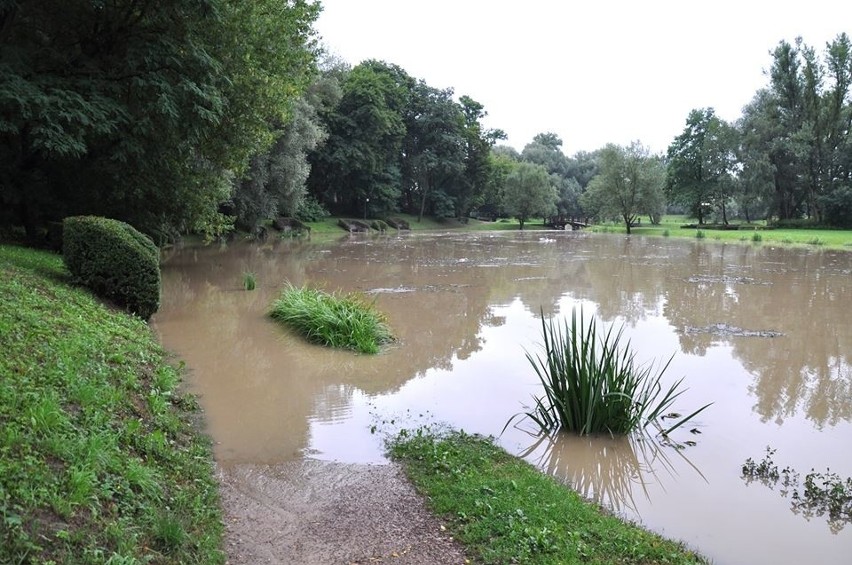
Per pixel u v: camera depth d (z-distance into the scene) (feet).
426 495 15.87
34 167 46.68
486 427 21.86
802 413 23.79
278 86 55.01
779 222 167.53
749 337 36.27
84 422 14.32
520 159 343.46
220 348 31.40
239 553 12.69
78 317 24.13
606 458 19.57
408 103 210.18
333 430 20.98
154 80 40.16
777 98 171.32
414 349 32.99
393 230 188.85
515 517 14.20
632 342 34.81
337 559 12.67
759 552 14.20
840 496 16.78
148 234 52.29
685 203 194.29
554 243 127.44
